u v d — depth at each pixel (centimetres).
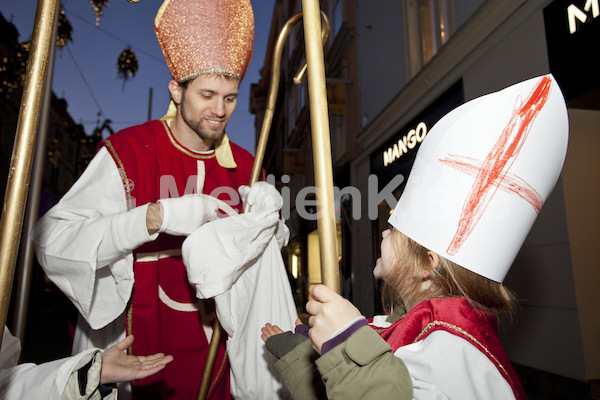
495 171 80
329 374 65
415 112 496
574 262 274
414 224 86
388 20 598
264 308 124
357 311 70
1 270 58
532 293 304
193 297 133
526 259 312
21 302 195
